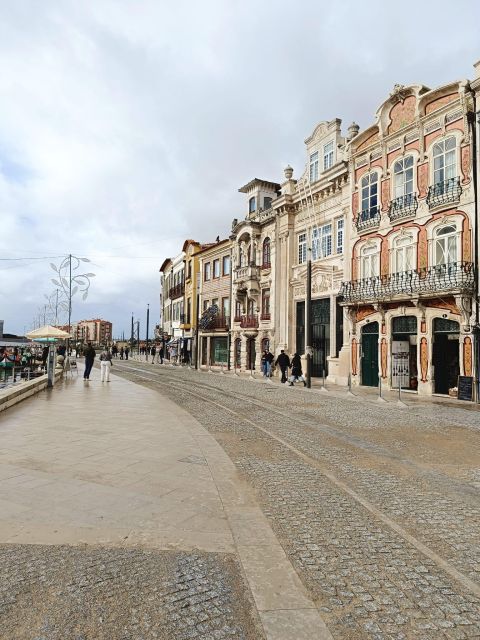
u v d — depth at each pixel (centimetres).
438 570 383
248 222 3506
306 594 337
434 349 1962
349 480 661
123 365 4394
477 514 528
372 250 2339
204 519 475
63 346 3366
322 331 2833
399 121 2212
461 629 298
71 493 541
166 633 286
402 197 2153
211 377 2861
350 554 411
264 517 488
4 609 308
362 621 305
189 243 5072
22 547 401
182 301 5359
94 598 324
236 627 294
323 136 2862
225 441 909
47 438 851
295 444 903
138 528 447
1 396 1189
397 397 1845
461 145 1891
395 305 2142
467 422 1228
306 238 3012
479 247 1789
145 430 951
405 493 605
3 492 539
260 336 3384
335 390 2106
